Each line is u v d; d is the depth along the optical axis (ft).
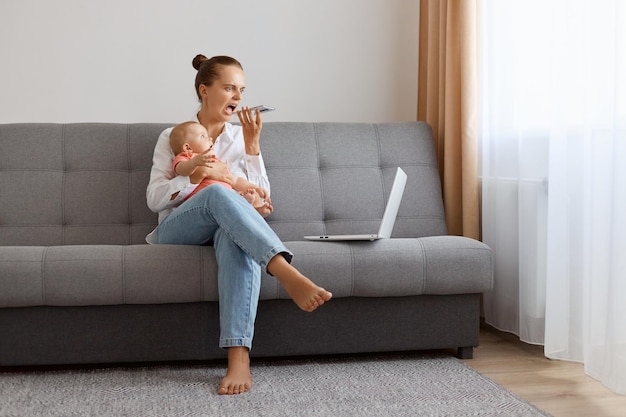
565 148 8.40
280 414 6.73
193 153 8.95
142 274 7.93
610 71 7.59
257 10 12.40
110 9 11.94
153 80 12.10
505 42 9.89
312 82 12.64
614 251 7.34
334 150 10.57
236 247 7.84
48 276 7.82
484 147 10.37
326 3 12.62
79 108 11.93
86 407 6.96
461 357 8.96
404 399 7.20
